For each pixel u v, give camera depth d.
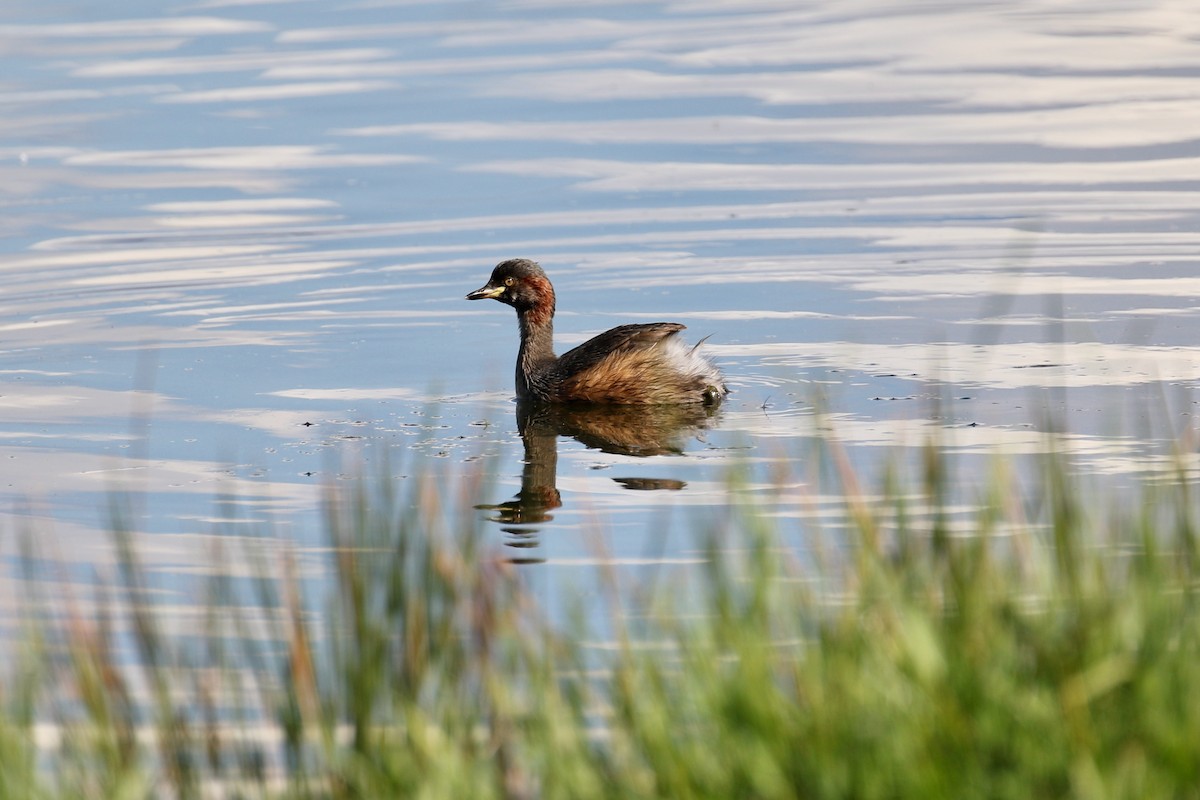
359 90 29.81
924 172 24.53
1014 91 28.78
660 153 26.06
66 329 19.03
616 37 33.66
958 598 7.86
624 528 12.27
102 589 9.27
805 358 17.05
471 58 32.00
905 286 19.53
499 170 25.47
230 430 15.38
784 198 23.61
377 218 23.41
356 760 7.50
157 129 27.86
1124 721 6.88
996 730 6.84
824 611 8.14
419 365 17.75
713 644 7.91
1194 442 13.45
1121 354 16.39
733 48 32.50
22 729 8.01
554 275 20.78
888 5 35.97
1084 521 9.00
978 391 15.37
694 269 20.72
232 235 22.77
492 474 13.63
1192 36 32.19
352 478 13.81
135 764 7.69
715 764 7.02
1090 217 21.94
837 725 6.98
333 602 8.70
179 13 36.25
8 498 13.55
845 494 10.43
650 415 15.82
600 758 7.41
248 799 7.68
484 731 7.93
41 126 28.08
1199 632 7.51
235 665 8.76
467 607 8.63
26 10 36.81
